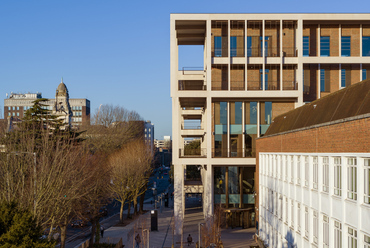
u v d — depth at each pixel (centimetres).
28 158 2659
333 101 2091
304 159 2286
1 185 2428
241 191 4522
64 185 2792
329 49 4425
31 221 1856
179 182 4378
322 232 1986
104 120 9119
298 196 2366
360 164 1545
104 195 4344
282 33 4391
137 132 9381
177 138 4266
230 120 4428
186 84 5659
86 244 3462
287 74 4419
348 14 4216
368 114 1453
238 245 3544
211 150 4262
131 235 4297
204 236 3347
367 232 1490
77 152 3438
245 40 4231
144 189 6050
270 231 3130
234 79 4416
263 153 3344
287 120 2911
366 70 4447
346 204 1683
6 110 18225
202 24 4453
